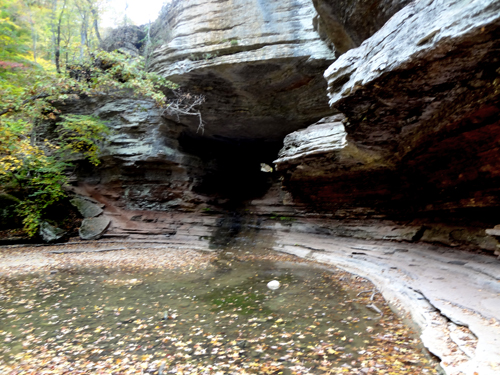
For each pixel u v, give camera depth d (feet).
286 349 17.12
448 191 29.68
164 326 21.09
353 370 14.37
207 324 21.30
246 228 63.67
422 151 27.81
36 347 18.17
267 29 47.03
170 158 65.26
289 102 55.47
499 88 16.92
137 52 68.85
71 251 52.85
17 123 46.21
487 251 25.76
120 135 66.54
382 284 28.27
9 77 53.72
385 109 22.71
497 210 25.26
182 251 54.39
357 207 44.39
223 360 16.16
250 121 62.34
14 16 70.08
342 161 36.94
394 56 17.76
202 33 50.03
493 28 13.42
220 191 75.87
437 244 32.17
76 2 71.00
